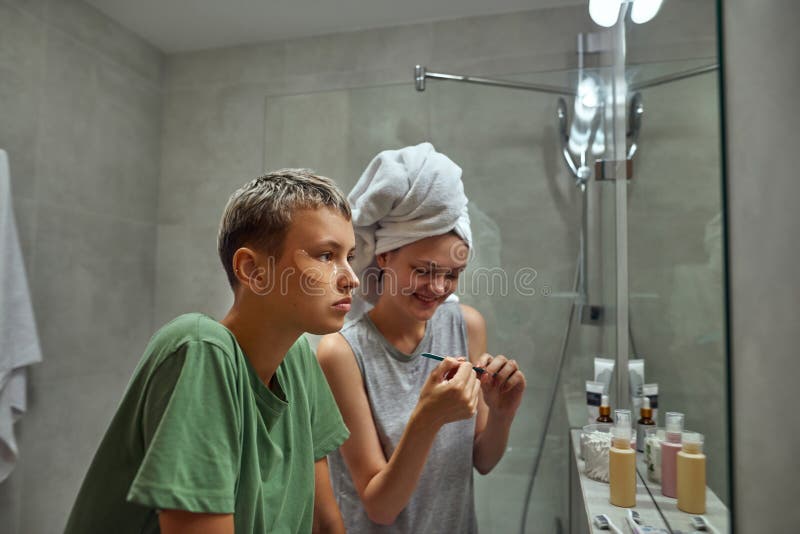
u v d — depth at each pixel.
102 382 1.64
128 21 1.67
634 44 0.92
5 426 1.24
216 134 1.81
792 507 0.42
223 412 0.48
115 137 1.67
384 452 0.95
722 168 0.47
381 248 0.94
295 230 0.52
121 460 0.52
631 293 0.97
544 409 1.20
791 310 0.42
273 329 0.54
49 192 1.46
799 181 0.42
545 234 1.21
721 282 0.48
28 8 1.39
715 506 0.53
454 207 0.89
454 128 1.26
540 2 1.53
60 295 1.49
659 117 0.77
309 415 0.67
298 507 0.63
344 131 1.35
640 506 0.80
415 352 0.99
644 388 0.88
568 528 1.17
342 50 1.71
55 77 1.47
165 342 0.50
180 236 1.83
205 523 0.45
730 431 0.46
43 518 1.46
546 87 1.21
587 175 1.19
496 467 1.22
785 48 0.43
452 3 1.54
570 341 1.19
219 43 1.80
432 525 0.96
